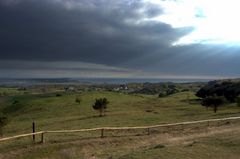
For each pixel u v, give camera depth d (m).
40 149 28.66
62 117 75.69
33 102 110.56
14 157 26.67
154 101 113.69
